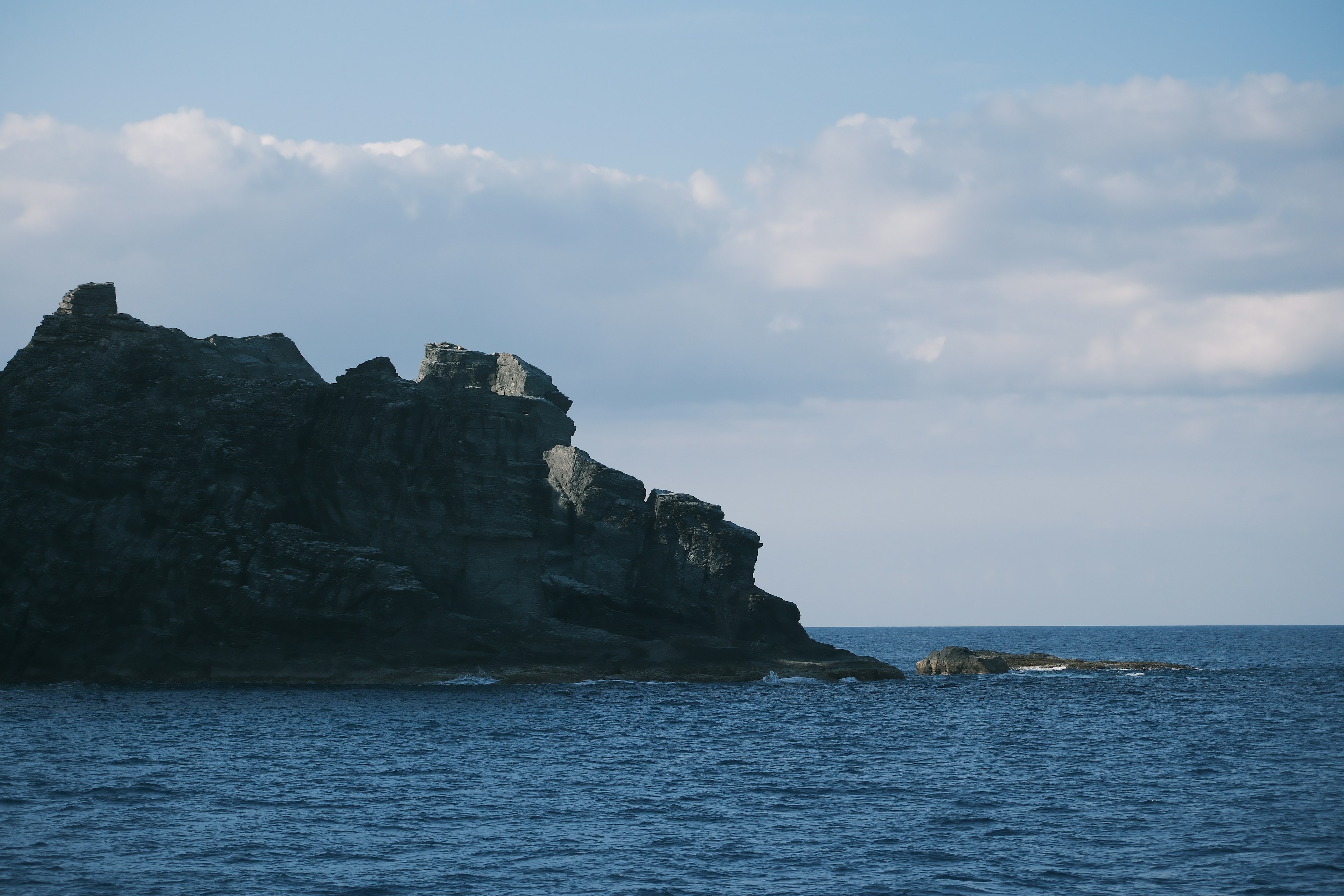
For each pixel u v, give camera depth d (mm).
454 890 35375
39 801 46781
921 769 58938
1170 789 52812
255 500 101938
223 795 49094
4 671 97938
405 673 99375
